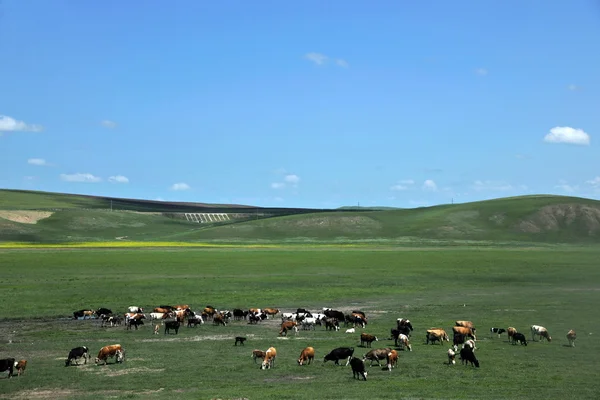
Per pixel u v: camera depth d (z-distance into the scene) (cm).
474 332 3822
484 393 2300
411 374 2716
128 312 4762
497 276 7588
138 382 2591
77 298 5488
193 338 3750
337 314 4428
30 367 2908
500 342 3550
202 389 2444
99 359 2984
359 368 2644
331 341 3628
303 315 4319
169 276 7400
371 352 2928
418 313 4775
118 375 2727
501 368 2825
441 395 2258
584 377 2614
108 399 2267
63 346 3453
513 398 2191
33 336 3788
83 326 4206
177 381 2600
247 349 3369
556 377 2611
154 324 4303
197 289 6222
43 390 2473
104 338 3731
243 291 6134
